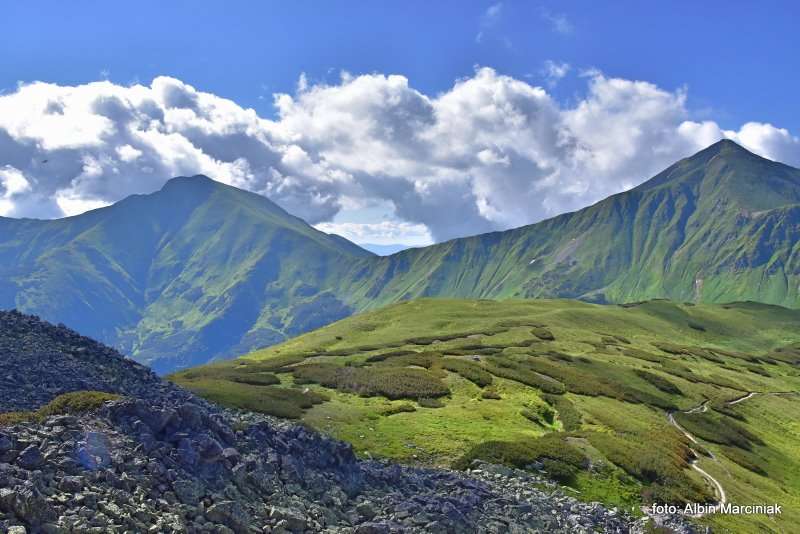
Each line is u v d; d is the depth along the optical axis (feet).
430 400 236.63
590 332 536.01
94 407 88.63
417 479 119.55
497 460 158.10
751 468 254.06
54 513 62.59
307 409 199.00
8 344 134.51
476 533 102.27
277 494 88.07
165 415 88.69
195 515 74.74
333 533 85.20
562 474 156.76
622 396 301.22
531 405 243.40
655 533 133.80
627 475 169.78
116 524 65.62
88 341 150.82
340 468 108.17
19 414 84.64
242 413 162.91
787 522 181.68
